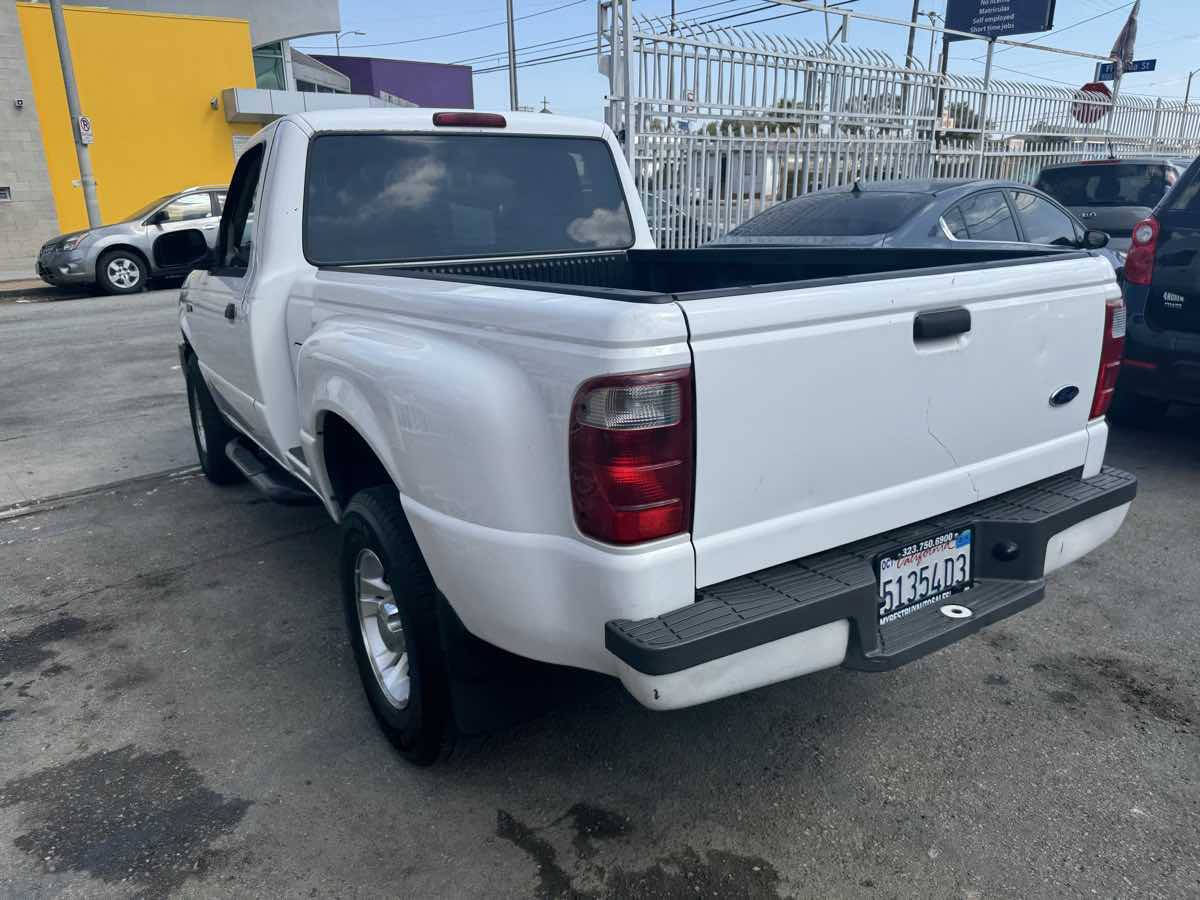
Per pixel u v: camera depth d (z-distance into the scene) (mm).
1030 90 14289
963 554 2539
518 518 2098
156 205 15992
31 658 3564
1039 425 2684
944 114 12828
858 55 11094
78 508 5316
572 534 2025
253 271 3564
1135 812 2516
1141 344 5184
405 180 3688
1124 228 9352
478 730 2518
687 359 1879
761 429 2023
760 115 10297
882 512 2312
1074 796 2588
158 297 15055
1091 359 2779
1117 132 16812
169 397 8102
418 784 2723
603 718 3039
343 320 2979
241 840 2500
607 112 9180
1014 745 2832
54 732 3049
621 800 2625
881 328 2184
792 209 7145
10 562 4531
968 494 2521
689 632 1916
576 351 1916
